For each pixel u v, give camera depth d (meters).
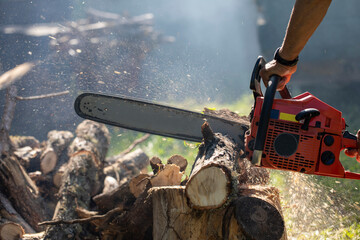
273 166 2.09
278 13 13.74
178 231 2.33
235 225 2.17
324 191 3.41
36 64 7.45
